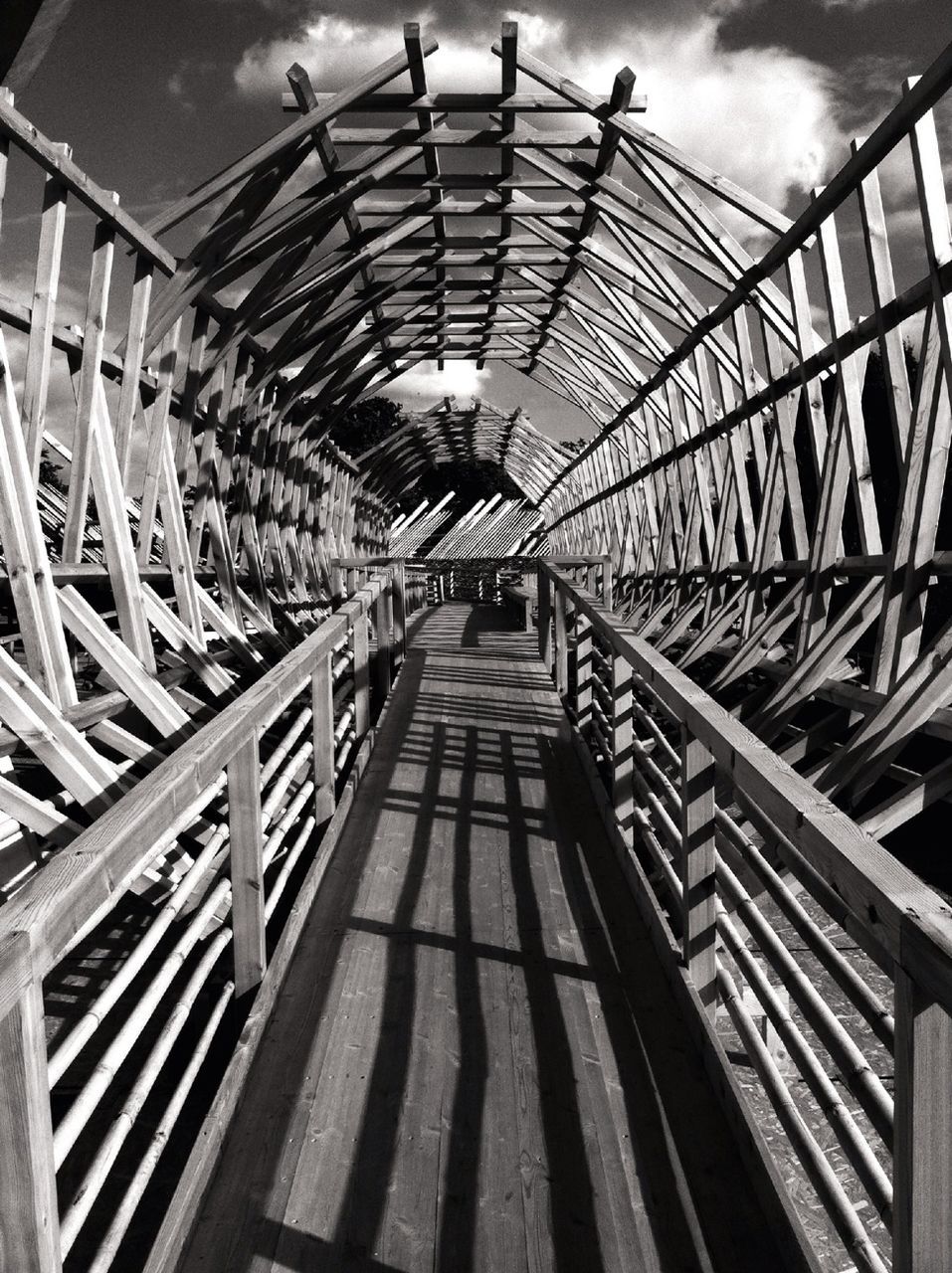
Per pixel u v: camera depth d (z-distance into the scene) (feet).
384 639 21.40
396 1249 5.28
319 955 8.85
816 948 5.24
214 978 8.96
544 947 9.00
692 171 16.79
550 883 10.62
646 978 8.38
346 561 29.40
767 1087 5.77
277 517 29.66
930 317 12.19
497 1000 8.00
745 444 22.91
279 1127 6.32
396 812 13.21
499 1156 6.04
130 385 16.35
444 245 24.07
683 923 7.80
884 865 3.44
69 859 3.76
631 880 10.40
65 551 14.26
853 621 14.26
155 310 17.31
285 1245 5.31
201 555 28.86
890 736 10.67
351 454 120.78
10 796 9.69
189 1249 5.28
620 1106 6.53
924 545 12.34
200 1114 7.81
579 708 18.02
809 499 29.53
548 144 18.67
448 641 34.04
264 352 23.94
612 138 18.06
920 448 12.41
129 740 12.67
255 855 7.59
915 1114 3.09
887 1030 4.24
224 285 18.34
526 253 25.70
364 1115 6.44
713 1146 6.12
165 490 18.83
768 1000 6.04
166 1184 7.16
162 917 6.81
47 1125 3.29
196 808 7.11
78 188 12.92
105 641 13.46
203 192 16.05
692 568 27.40
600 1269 5.14
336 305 25.41
